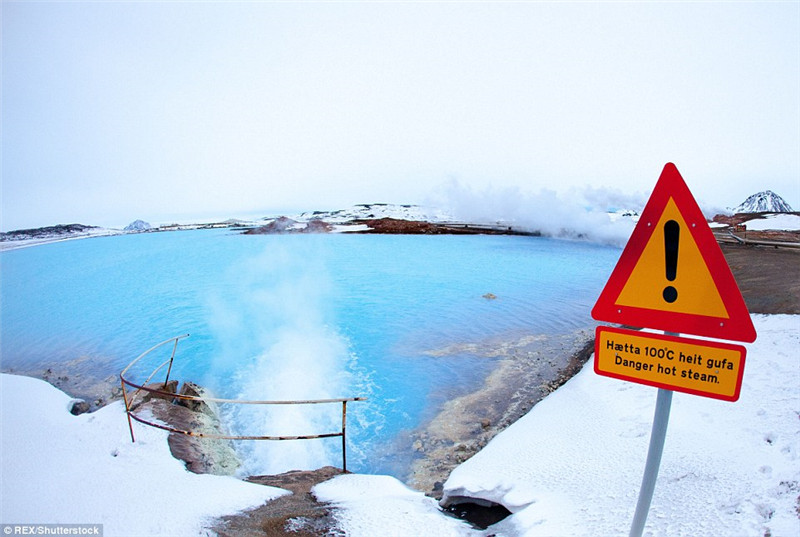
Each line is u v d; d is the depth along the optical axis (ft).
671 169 6.55
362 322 60.13
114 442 21.30
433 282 90.17
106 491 16.20
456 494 16.89
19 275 120.06
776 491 12.78
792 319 33.96
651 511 12.91
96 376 42.42
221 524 13.70
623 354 7.08
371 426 29.50
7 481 17.13
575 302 67.05
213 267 125.08
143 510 14.64
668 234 6.59
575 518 13.58
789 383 22.07
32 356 49.75
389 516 14.11
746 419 18.72
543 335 49.29
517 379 35.78
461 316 60.90
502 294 75.51
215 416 30.50
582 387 28.37
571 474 16.74
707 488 13.61
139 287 95.86
